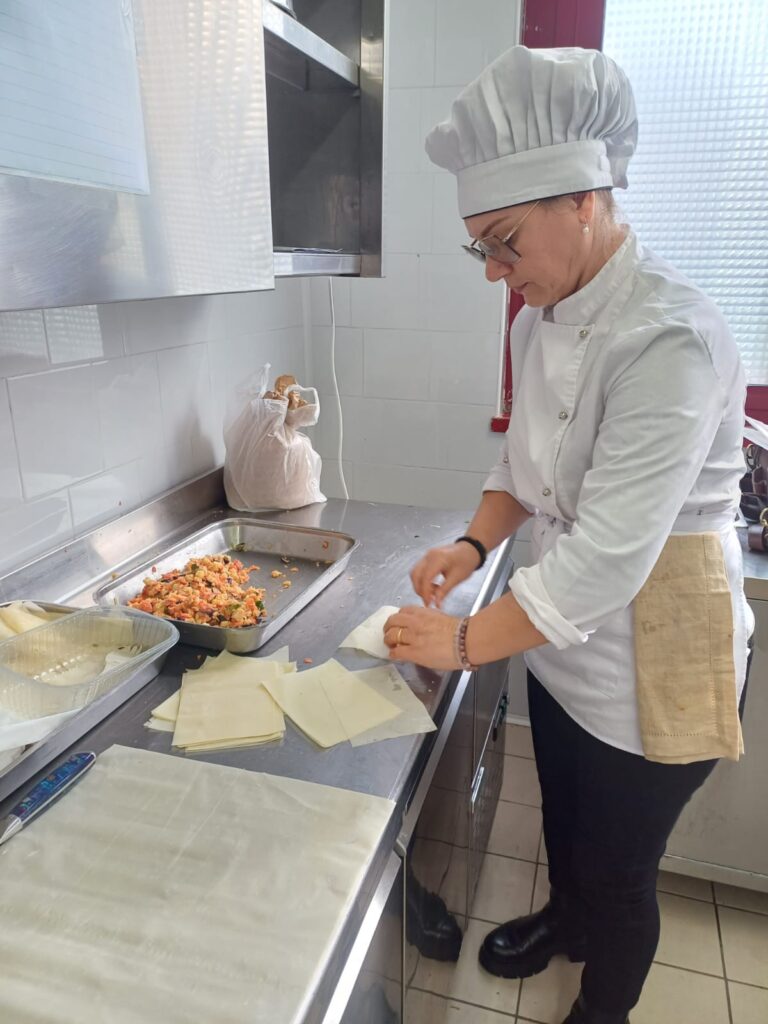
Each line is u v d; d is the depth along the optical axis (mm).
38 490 1196
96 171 684
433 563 1219
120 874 704
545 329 1026
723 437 987
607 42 1788
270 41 1113
